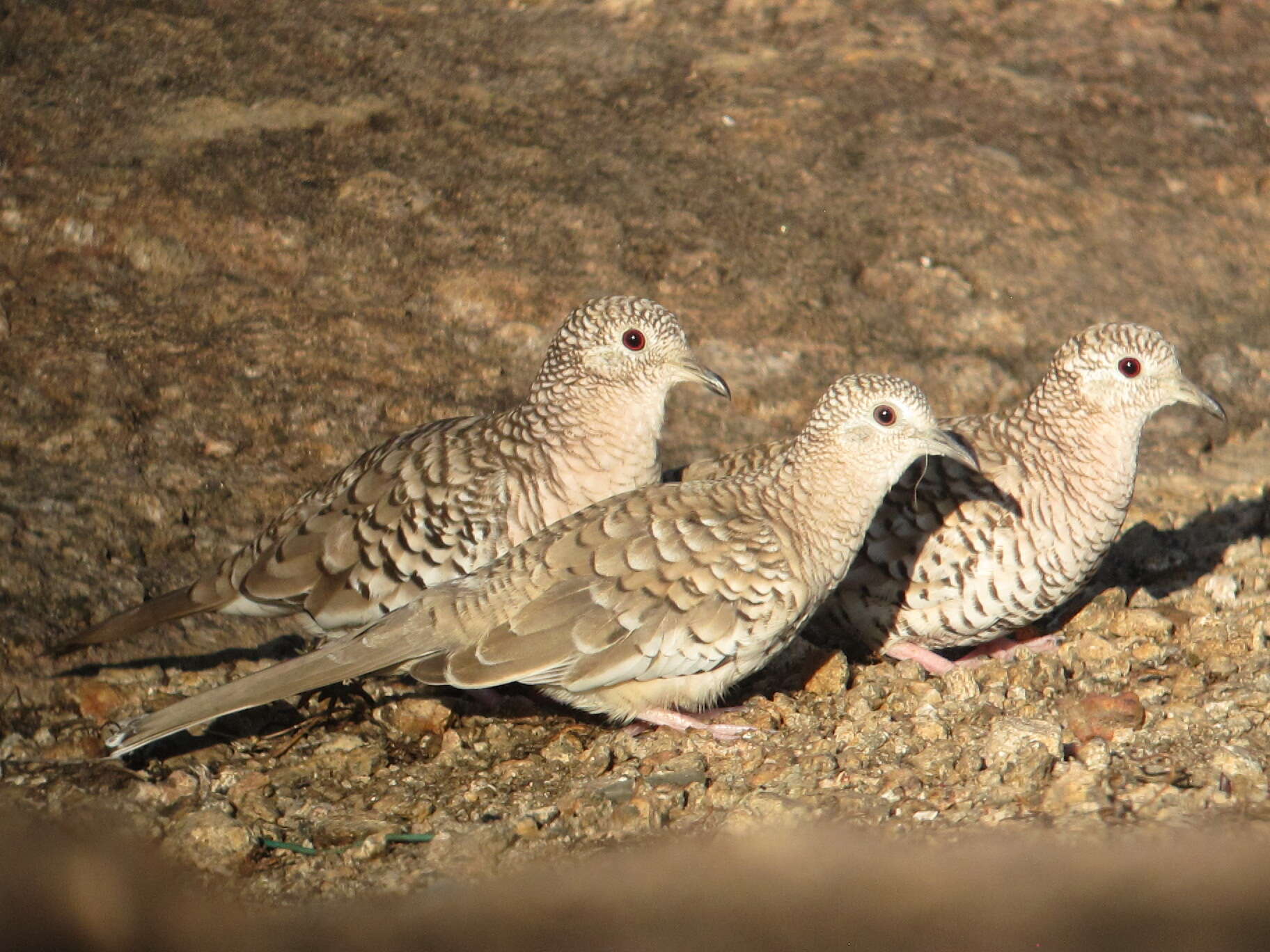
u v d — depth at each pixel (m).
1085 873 7.04
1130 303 13.72
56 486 10.23
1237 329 13.58
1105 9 18.61
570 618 8.11
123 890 7.36
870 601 9.15
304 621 8.98
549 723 9.08
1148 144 15.95
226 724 8.83
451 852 7.49
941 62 17.08
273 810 8.05
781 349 12.69
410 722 8.88
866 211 14.40
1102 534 9.16
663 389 9.27
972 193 14.76
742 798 7.79
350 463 10.13
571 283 13.07
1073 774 7.68
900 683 9.05
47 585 9.39
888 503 9.07
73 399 11.07
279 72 15.41
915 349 12.91
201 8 16.41
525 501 9.09
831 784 7.88
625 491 9.28
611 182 14.40
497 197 13.98
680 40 17.14
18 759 8.27
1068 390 9.07
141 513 10.18
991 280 13.73
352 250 13.13
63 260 12.48
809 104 15.89
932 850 7.22
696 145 15.11
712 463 9.78
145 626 8.78
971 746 8.12
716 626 8.17
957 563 8.95
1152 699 8.78
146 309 12.20
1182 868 7.03
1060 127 16.08
